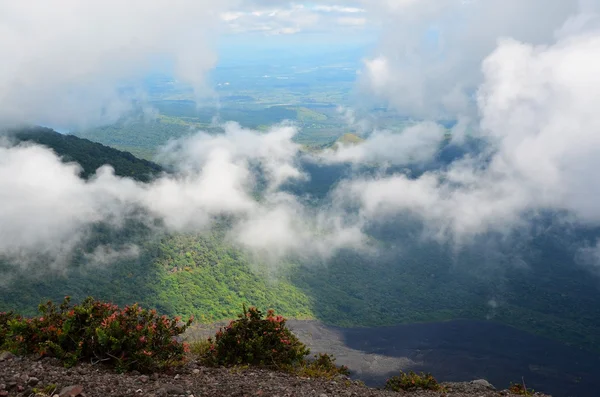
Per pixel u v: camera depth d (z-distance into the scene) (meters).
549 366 138.25
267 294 152.75
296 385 7.26
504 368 132.75
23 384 5.88
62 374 6.42
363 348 137.88
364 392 7.44
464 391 8.98
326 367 9.57
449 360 134.38
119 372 7.00
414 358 132.88
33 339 7.64
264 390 6.55
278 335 9.23
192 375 7.51
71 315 7.82
